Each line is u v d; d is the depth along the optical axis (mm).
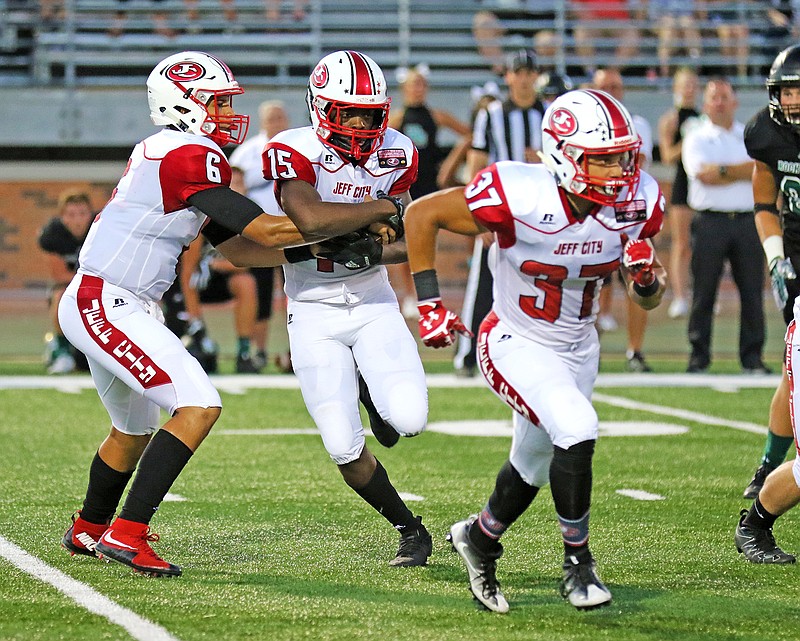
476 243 31078
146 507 14359
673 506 18453
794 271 17250
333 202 14461
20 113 53562
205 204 14156
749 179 31906
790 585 14266
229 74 14781
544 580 14492
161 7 54250
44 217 53750
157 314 14992
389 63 55531
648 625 12641
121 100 53844
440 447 23297
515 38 54531
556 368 13180
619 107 12797
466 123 53688
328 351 15438
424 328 13336
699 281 32844
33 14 55844
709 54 56125
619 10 54969
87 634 12117
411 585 14211
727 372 33719
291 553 15695
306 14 56781
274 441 23859
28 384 31562
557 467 12648
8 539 16297
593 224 12922
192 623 12523
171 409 14430
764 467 18625
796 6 55812
